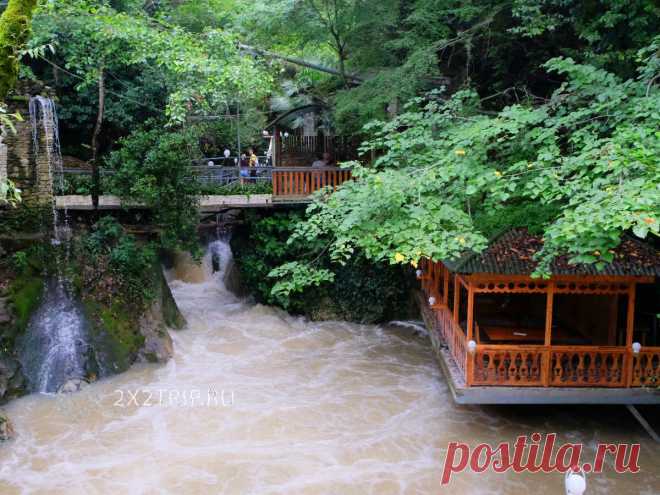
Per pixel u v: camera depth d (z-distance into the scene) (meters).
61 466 10.99
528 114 10.37
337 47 20.09
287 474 10.82
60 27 16.48
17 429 12.27
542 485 10.52
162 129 17.92
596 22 13.16
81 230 16.72
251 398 14.02
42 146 15.34
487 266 10.66
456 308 12.54
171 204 16.81
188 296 21.39
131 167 16.44
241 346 17.39
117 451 11.55
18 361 13.84
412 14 17.20
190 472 10.85
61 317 14.77
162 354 15.94
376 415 13.26
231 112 23.39
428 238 9.45
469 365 11.20
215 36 16.14
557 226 7.87
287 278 19.06
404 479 10.70
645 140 8.54
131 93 20.83
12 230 14.99
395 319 19.80
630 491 10.24
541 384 11.20
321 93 22.09
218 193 18.78
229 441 12.00
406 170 10.99
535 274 9.25
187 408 13.38
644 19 12.23
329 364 16.33
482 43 18.23
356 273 19.42
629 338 11.04
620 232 7.33
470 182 9.65
